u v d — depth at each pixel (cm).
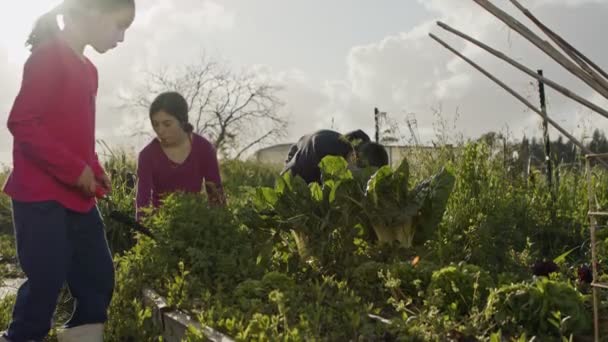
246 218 570
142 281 521
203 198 584
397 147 897
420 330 395
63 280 388
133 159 1316
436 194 575
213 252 539
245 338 378
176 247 544
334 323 415
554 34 283
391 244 564
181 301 464
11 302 493
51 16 387
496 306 406
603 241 569
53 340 455
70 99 385
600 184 755
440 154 821
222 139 4269
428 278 481
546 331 398
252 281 478
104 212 849
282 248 571
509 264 592
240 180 1889
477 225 617
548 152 858
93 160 406
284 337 368
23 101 374
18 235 383
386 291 489
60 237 384
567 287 405
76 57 390
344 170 573
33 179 382
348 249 548
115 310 481
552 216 738
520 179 837
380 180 563
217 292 488
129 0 395
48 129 380
